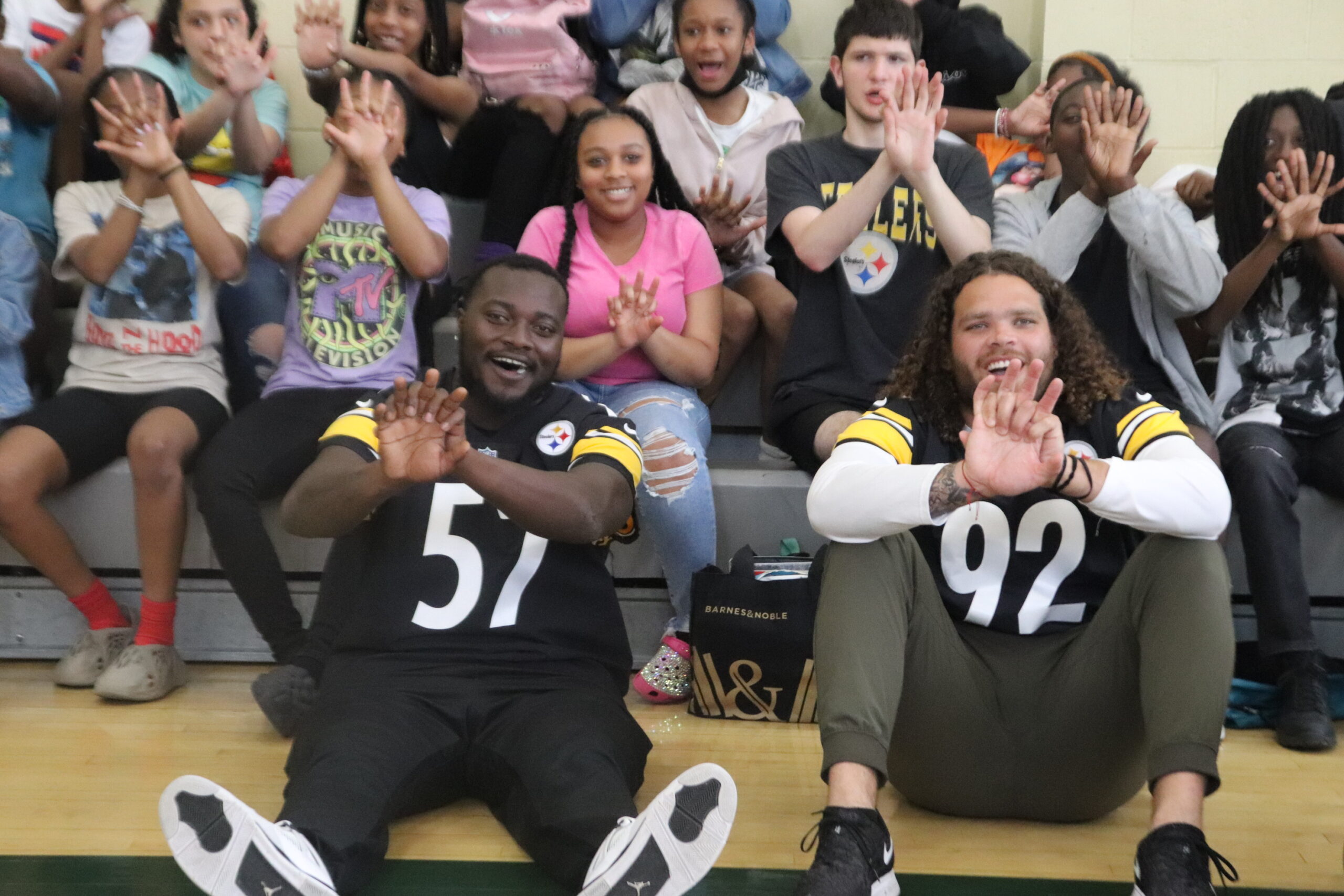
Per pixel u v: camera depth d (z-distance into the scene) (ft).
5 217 8.32
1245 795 6.37
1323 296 8.17
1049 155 10.39
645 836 4.52
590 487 5.71
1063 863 5.43
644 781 6.41
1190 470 4.97
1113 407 5.58
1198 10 11.25
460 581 5.99
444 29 10.28
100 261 8.09
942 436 5.66
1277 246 7.92
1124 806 6.17
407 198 8.41
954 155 8.68
